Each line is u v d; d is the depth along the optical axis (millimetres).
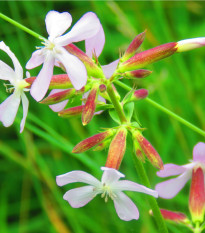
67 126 392
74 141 391
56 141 344
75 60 270
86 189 277
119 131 288
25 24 409
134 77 289
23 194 400
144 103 397
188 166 297
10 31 408
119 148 282
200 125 389
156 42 410
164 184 301
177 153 389
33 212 405
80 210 376
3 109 288
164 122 399
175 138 393
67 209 374
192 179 299
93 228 372
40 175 383
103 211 377
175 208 375
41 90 273
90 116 278
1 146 394
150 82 399
